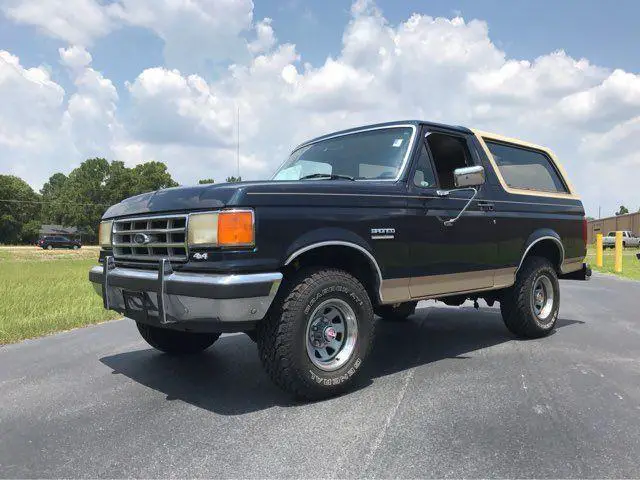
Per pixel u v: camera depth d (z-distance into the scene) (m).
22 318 7.46
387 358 5.00
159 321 3.75
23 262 30.97
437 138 5.11
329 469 2.73
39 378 4.53
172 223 3.76
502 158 5.72
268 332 3.64
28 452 3.02
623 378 4.25
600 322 6.80
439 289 4.74
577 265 6.52
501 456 2.85
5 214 98.31
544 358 4.92
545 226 5.90
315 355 3.84
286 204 3.66
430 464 2.77
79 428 3.37
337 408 3.63
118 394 4.05
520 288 5.65
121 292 4.11
